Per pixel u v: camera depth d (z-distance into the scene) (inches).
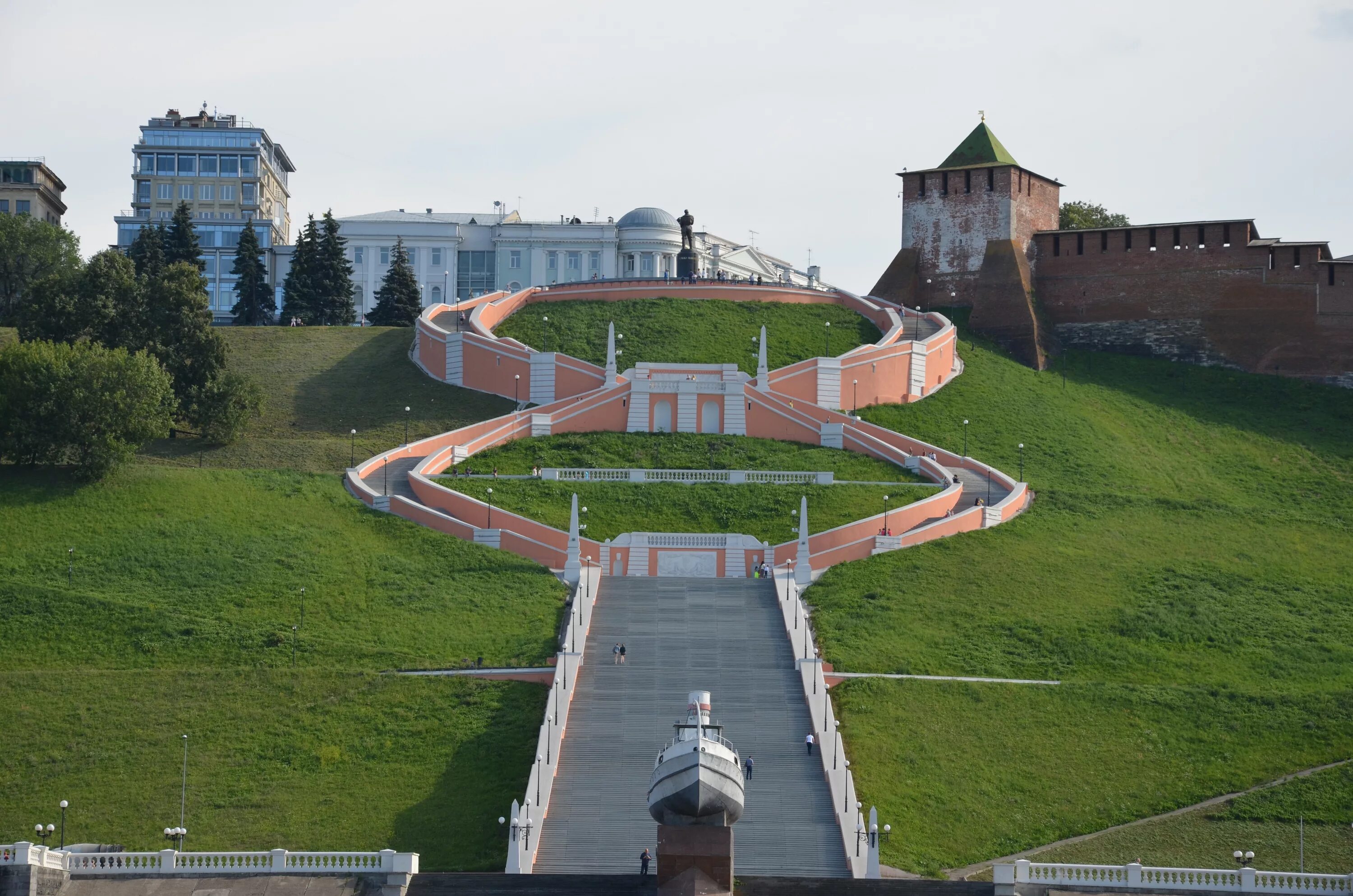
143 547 3944.4
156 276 5285.4
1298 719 3287.4
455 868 2711.6
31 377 4281.5
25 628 3555.6
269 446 4854.8
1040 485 4724.4
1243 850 2842.0
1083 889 2438.5
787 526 4200.3
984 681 3385.8
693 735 2456.9
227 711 3230.8
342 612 3649.1
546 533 4003.4
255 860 2500.0
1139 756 3149.6
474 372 5467.5
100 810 2930.6
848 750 3053.6
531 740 3068.4
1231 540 4384.8
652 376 5191.9
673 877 2362.2
